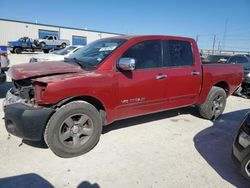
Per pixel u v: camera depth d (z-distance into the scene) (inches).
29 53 1202.0
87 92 126.9
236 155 110.7
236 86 220.8
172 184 110.6
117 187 106.6
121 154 136.4
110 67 138.6
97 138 138.7
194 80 180.7
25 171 114.9
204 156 139.3
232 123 201.6
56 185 106.1
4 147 137.0
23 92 127.5
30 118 116.3
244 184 113.1
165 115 214.2
